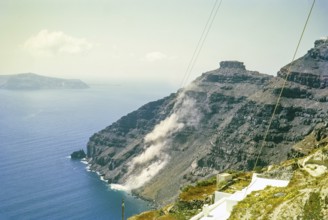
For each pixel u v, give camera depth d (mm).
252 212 54719
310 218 44750
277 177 75000
